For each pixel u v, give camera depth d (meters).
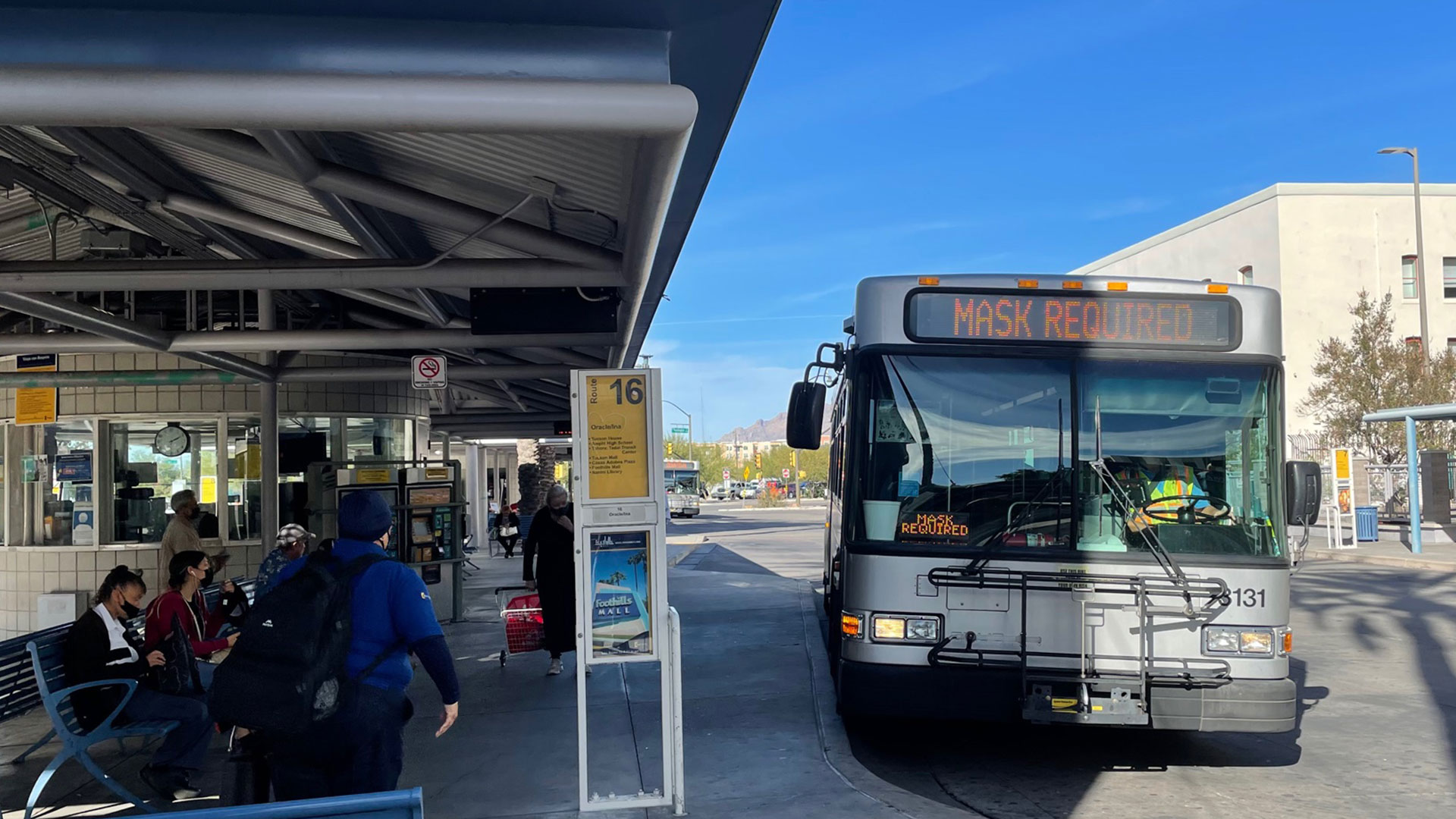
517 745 7.37
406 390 15.17
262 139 5.36
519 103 4.06
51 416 13.45
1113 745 7.93
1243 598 6.66
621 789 6.31
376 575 4.17
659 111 4.12
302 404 13.86
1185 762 7.48
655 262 7.84
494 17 4.14
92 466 13.52
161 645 6.64
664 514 5.89
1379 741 8.13
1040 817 6.21
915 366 7.11
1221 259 42.69
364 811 3.15
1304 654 12.16
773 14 4.22
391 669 4.15
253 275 6.88
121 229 9.73
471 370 11.67
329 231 8.51
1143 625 6.49
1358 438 32.03
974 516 6.88
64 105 3.86
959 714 6.64
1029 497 6.89
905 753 7.69
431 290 8.76
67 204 8.66
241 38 4.04
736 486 132.12
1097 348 7.09
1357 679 10.70
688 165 5.88
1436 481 29.44
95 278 6.75
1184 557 6.71
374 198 6.18
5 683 7.14
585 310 8.44
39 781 5.78
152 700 6.35
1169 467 6.92
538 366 11.75
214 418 13.60
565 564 9.87
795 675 9.75
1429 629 13.84
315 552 4.23
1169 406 7.02
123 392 13.50
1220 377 7.06
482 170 6.20
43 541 13.55
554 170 5.91
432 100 4.04
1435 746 7.96
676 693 5.90
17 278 6.72
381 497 4.36
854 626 6.87
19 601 13.47
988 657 6.67
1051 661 6.64
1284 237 39.62
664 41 4.32
